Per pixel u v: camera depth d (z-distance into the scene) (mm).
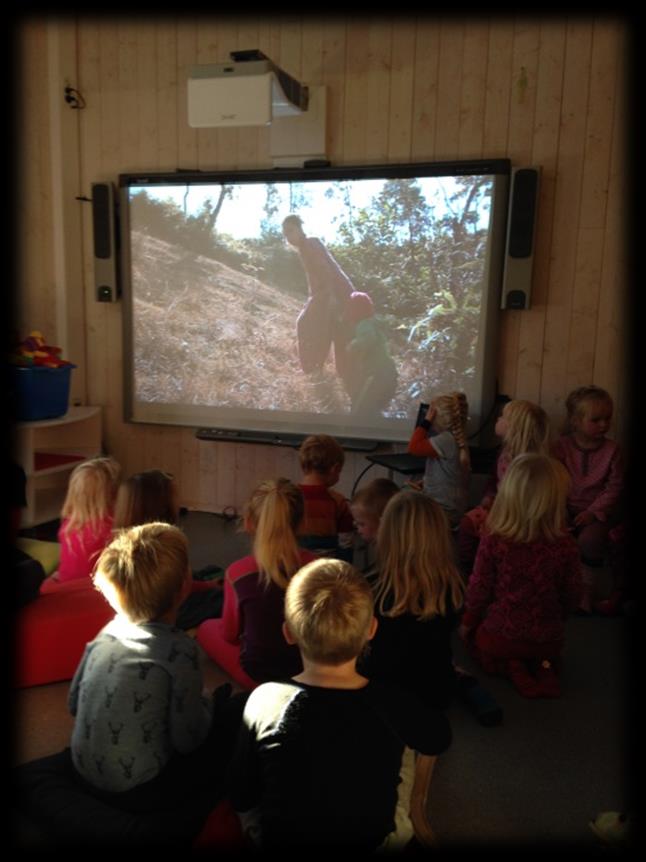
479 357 3703
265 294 4031
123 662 1506
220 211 4031
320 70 3809
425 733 1340
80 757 1533
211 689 2268
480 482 3740
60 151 4191
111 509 2561
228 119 3275
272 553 1988
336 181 3803
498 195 3539
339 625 1287
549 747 2047
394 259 3779
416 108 3680
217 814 1505
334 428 4020
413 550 1794
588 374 3598
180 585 1605
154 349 4266
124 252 4223
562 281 3578
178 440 4363
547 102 3484
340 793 1221
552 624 2328
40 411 3730
